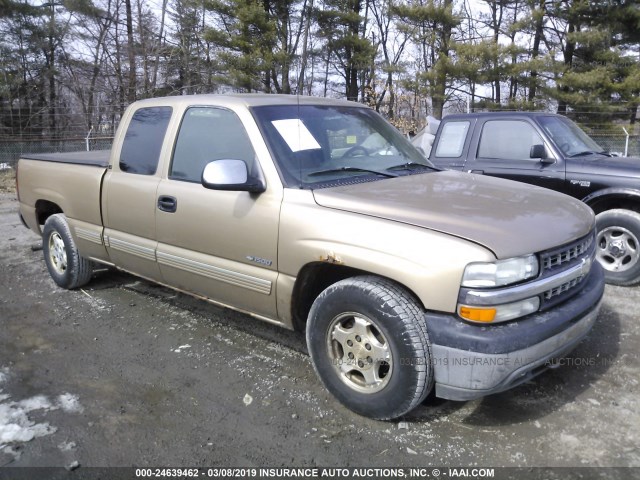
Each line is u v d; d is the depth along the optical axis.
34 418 3.27
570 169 5.83
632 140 17.44
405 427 3.16
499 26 28.84
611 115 24.19
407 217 3.03
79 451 2.98
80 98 28.92
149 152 4.34
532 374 3.05
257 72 27.12
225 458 2.92
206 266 3.86
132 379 3.74
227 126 3.82
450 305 2.79
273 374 3.79
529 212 3.19
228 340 4.33
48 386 3.65
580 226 3.25
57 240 5.40
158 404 3.43
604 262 5.65
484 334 2.72
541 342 2.82
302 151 3.66
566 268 3.06
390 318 2.90
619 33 24.30
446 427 3.16
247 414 3.31
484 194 3.47
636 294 5.32
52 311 4.98
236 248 3.64
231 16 27.09
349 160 3.88
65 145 20.23
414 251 2.86
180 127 4.13
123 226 4.51
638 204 5.64
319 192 3.37
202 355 4.08
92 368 3.90
